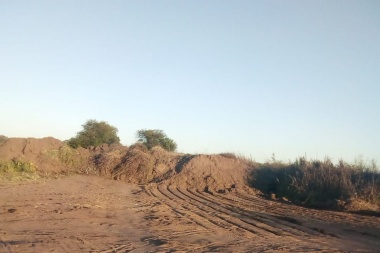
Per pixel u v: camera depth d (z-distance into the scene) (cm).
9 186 2645
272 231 1659
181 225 1744
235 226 1755
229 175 3403
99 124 5206
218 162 3553
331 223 1880
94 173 3681
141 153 3825
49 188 2741
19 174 3094
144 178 3603
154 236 1509
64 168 3647
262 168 3438
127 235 1515
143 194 2864
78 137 4969
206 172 3444
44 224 1630
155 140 5541
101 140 5050
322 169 2800
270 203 2588
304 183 2764
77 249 1265
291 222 1886
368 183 2478
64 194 2536
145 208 2223
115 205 2273
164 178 3506
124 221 1806
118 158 3809
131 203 2402
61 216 1820
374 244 1457
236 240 1481
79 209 2033
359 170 2748
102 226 1662
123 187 3231
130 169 3669
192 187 3328
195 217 1959
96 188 3011
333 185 2616
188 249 1327
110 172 3706
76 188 2892
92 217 1855
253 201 2667
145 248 1322
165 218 1908
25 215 1784
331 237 1560
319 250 1348
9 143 3528
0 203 2048
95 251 1255
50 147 3731
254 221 1888
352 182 2617
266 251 1322
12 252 1186
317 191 2648
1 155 3347
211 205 2400
